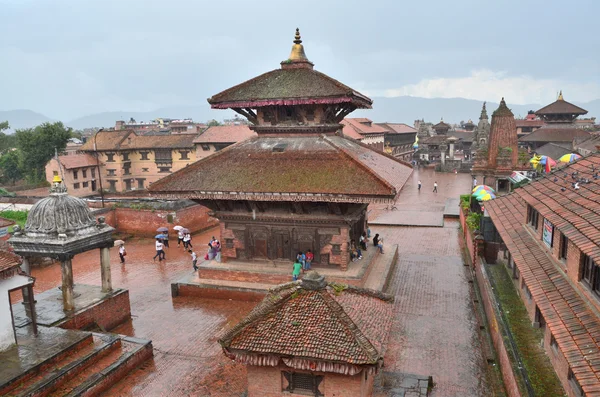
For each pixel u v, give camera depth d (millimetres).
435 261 32781
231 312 24578
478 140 65062
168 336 21922
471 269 30469
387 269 28266
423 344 20203
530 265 17234
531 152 89125
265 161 26281
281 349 11883
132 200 49438
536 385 14398
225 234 27844
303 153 26016
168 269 33250
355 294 14555
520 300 21719
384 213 52938
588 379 10008
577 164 21281
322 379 12352
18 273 17812
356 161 24219
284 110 28250
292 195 23719
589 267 13383
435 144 121812
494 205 27312
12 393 14992
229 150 27844
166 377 18125
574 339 11633
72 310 21406
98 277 31469
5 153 100250
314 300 12852
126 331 22672
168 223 43281
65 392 15883
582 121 140500
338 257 26047
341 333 11961
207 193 25203
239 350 12234
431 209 55969
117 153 79688
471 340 20578
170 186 26172
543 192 19359
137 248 40156
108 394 16922
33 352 17062
